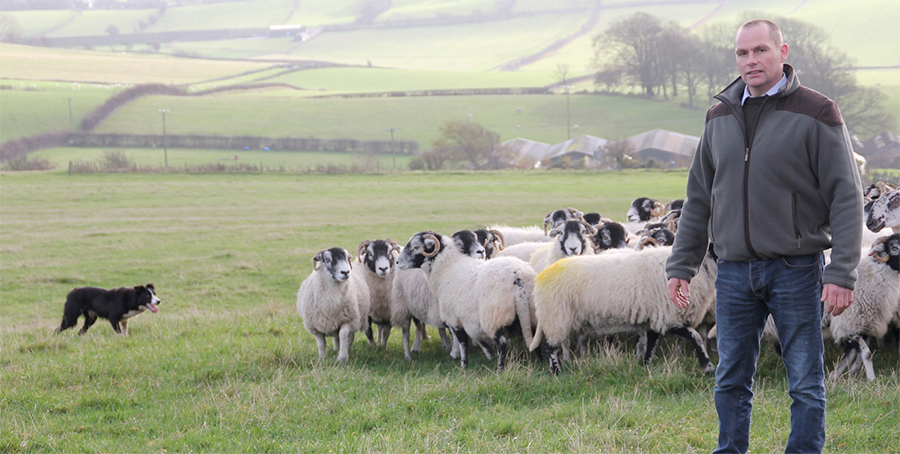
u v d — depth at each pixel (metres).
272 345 9.88
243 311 14.02
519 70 163.25
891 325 7.83
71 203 39.22
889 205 9.05
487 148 75.94
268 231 29.17
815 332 3.89
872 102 77.38
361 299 10.00
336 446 5.54
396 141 89.81
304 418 6.40
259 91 138.12
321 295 9.29
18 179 49.12
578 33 195.62
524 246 11.67
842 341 7.30
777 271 3.90
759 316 4.11
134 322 13.55
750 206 3.91
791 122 3.82
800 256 3.88
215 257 22.94
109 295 12.47
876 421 5.44
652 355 7.68
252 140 91.12
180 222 32.38
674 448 5.10
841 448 5.03
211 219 33.34
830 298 3.67
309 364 8.79
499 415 6.17
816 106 3.79
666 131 83.44
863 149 71.69
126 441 6.03
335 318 9.38
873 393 6.10
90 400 7.19
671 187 44.59
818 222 3.90
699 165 4.30
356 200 40.84
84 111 101.12
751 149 3.92
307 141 90.75
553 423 5.86
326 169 57.69
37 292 18.12
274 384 7.48
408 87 140.00
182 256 23.30
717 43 107.88
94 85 123.00
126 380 7.98
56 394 7.48
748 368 4.14
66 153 83.38
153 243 26.28
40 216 34.41
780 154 3.82
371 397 7.00
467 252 9.24
